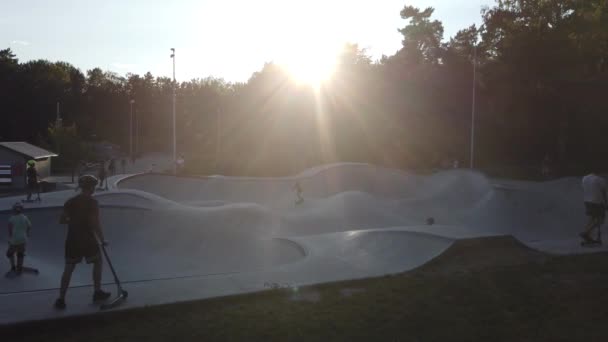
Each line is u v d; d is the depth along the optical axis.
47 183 29.06
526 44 36.06
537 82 37.53
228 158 45.81
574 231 14.77
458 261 7.88
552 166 39.44
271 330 5.06
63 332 5.09
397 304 5.87
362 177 26.53
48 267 9.35
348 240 9.75
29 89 69.38
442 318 5.46
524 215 16.55
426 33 55.47
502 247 8.59
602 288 6.52
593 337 5.02
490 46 42.31
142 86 88.44
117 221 11.59
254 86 47.25
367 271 7.42
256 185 24.61
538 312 5.66
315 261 8.05
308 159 42.00
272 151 43.47
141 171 43.31
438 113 43.34
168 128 87.06
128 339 4.84
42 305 5.62
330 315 5.49
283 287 6.38
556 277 7.05
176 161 37.06
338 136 42.31
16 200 16.88
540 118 40.53
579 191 21.41
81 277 8.51
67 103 73.69
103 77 102.00
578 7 30.56
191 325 5.18
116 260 9.75
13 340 4.90
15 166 30.89
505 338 5.00
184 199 23.23
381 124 42.75
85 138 69.75
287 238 10.27
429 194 22.62
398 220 16.81
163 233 11.28
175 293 6.10
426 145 43.41
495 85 39.88
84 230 5.68
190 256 10.34
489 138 44.28
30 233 11.17
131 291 6.20
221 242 10.98
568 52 34.81
